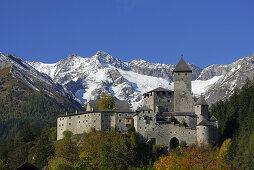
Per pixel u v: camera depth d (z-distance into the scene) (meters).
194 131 179.88
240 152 164.25
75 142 180.88
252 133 177.38
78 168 149.25
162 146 176.00
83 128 188.62
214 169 135.62
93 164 150.88
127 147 167.25
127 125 186.25
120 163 152.00
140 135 177.62
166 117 189.38
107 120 186.12
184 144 177.62
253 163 154.38
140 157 168.50
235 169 155.50
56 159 155.25
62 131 196.62
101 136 172.50
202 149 155.00
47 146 177.50
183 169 135.38
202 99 191.25
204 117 189.12
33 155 186.88
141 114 179.75
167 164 141.25
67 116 195.25
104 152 155.62
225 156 161.75
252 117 191.75
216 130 183.25
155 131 178.62
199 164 137.25
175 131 179.62
